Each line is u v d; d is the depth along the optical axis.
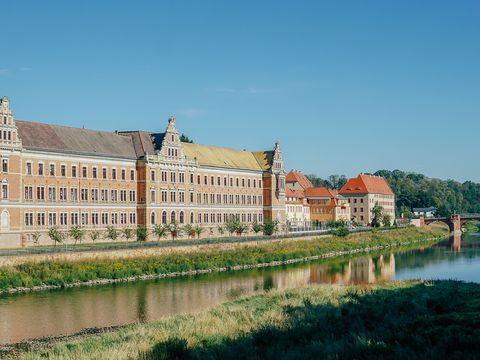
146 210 146.75
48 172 125.62
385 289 78.06
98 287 92.94
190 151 169.00
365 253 159.62
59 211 127.69
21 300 80.88
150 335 52.56
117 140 147.12
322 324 51.84
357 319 53.81
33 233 121.19
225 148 188.50
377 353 38.53
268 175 194.38
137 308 76.81
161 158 151.25
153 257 112.12
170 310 75.69
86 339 56.62
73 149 131.38
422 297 66.75
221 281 102.44
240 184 184.12
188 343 46.94
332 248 158.50
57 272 94.31
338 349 40.28
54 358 45.38
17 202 118.12
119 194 142.50
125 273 102.25
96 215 136.38
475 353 37.25
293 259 139.75
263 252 137.00
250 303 70.69
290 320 54.81
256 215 190.88
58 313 72.88
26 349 56.31
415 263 132.88
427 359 36.41
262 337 47.19
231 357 41.72
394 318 52.22
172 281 101.44
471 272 115.50
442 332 44.19
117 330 62.53
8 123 117.25
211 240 139.12
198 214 165.00
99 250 104.31
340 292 75.75
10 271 89.69
